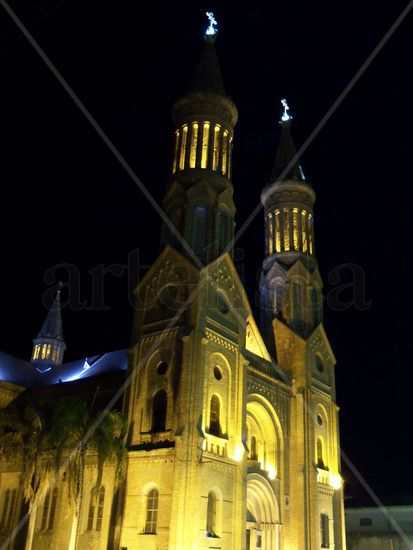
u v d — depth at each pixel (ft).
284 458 154.71
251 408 151.33
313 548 148.77
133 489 123.65
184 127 163.32
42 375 220.23
